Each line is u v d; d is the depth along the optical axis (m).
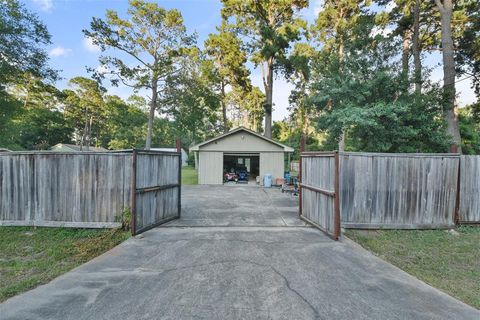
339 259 3.98
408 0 13.13
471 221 5.91
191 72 19.41
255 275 3.36
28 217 5.78
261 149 15.08
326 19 18.23
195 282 3.15
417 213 5.79
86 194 5.70
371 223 5.73
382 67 9.02
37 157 5.78
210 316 2.45
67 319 2.40
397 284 3.19
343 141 11.55
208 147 15.08
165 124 35.94
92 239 5.15
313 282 3.19
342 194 5.69
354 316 2.48
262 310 2.55
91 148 38.41
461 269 3.89
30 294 2.88
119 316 2.44
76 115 37.50
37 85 18.42
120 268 3.59
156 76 18.39
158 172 6.04
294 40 18.16
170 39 19.39
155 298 2.78
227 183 15.59
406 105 7.96
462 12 12.45
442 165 5.83
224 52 21.16
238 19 19.17
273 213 7.38
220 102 23.56
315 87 9.97
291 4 18.36
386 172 5.76
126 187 5.61
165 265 3.69
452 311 2.61
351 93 8.66
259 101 26.84
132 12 18.03
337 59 9.62
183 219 6.64
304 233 5.42
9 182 5.84
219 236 5.15
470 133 14.56
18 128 21.88
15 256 4.42
